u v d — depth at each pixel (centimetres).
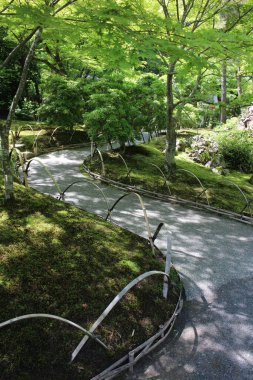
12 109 520
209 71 1030
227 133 1173
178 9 803
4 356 291
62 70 1466
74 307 353
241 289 443
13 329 316
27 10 386
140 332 344
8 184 546
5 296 351
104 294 375
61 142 1195
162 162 991
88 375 294
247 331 367
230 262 506
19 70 1466
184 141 1213
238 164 1108
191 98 855
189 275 466
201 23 751
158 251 501
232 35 426
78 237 477
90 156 1027
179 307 392
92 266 418
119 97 964
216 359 328
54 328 325
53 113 1188
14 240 446
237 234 605
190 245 550
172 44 441
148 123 1170
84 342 301
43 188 754
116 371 298
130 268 426
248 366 321
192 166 1021
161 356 330
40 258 418
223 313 395
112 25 424
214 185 845
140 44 431
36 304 349
